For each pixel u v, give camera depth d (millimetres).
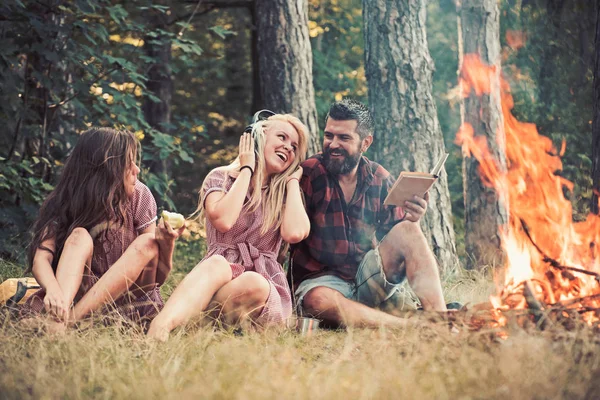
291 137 5613
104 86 10414
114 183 5191
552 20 12664
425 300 5309
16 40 9742
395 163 8750
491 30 9406
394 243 5453
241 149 5504
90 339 4379
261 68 10414
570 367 3764
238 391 3455
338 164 5664
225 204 5320
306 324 5121
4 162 9523
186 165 19297
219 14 18312
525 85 12797
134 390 3547
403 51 8797
